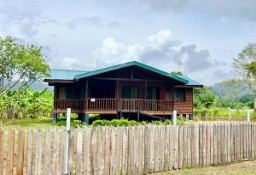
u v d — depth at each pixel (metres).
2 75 25.77
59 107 26.86
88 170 8.52
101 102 25.91
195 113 38.00
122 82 28.81
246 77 42.88
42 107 33.03
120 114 26.11
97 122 22.25
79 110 27.25
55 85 27.50
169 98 31.14
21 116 30.88
